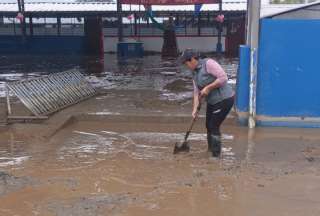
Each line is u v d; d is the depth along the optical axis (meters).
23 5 29.56
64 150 7.46
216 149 6.99
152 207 5.13
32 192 5.61
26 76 18.08
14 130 8.57
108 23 32.06
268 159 6.95
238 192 5.57
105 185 5.83
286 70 8.95
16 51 30.78
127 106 10.45
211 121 6.96
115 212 5.00
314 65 8.88
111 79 16.53
